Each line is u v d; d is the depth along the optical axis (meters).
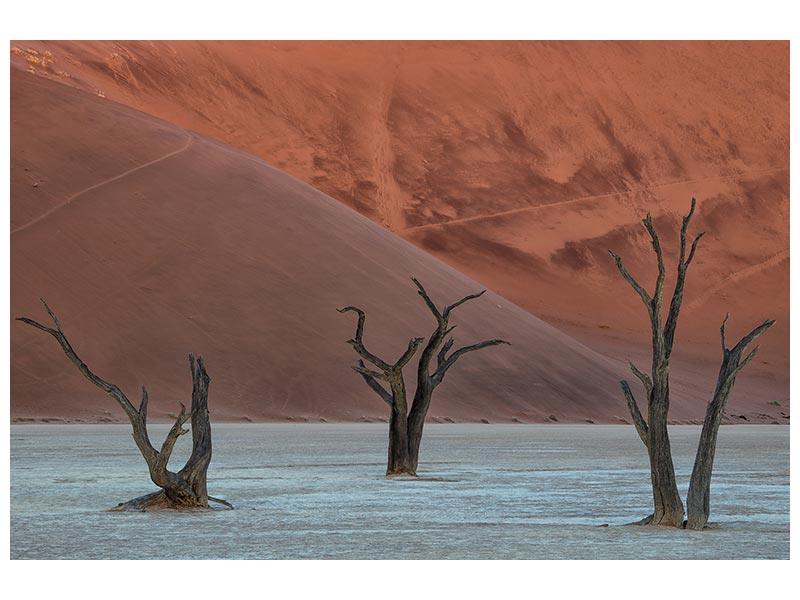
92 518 33.59
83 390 125.56
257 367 135.88
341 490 43.38
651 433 32.22
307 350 139.88
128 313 137.38
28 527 31.56
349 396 135.25
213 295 143.38
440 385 142.25
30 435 88.69
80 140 159.25
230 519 33.50
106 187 152.88
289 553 26.77
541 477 50.22
